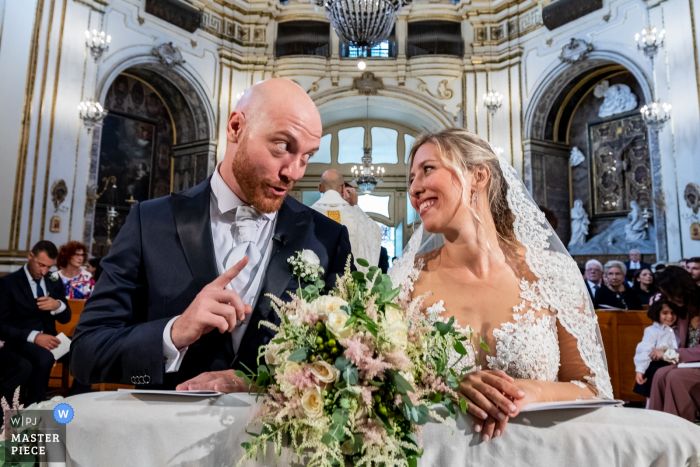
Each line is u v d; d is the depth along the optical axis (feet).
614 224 33.53
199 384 3.91
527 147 34.47
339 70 37.73
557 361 4.59
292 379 2.90
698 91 25.21
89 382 4.34
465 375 3.56
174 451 3.26
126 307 4.78
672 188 26.04
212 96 35.76
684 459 3.05
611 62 31.86
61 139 26.96
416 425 3.14
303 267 5.07
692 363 11.26
